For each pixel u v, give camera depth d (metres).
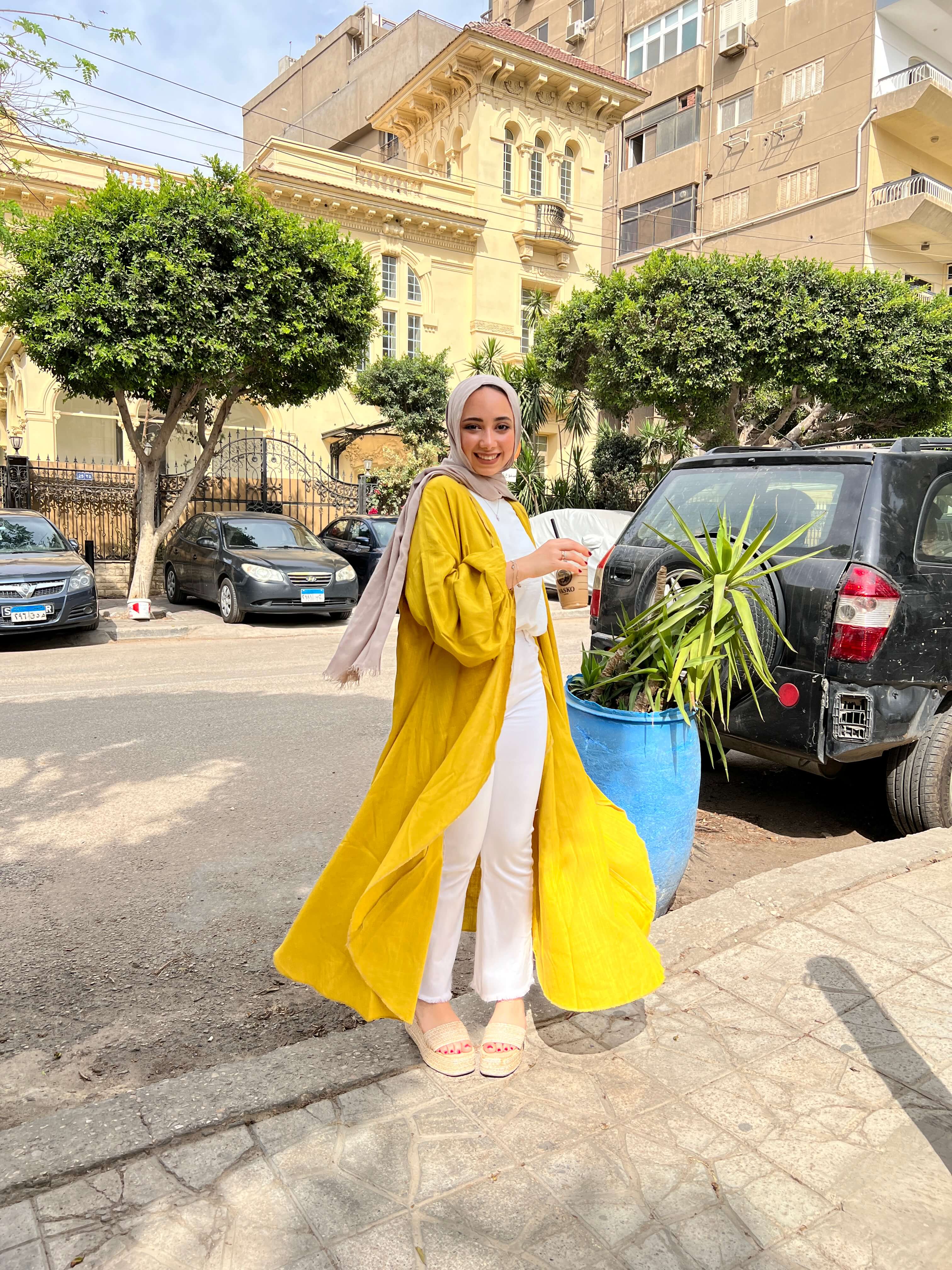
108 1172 1.94
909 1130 2.11
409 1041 2.42
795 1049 2.41
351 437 23.48
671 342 17.78
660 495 4.81
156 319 10.72
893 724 3.72
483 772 2.09
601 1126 2.11
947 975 2.77
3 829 4.31
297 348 11.60
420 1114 2.14
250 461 19.56
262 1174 1.94
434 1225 1.81
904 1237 1.80
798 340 17.56
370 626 2.25
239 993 2.92
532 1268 1.71
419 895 2.17
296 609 12.11
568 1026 2.53
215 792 4.85
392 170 25.19
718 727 3.99
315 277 11.95
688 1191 1.91
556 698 2.39
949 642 3.87
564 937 2.25
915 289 20.09
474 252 26.73
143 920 3.40
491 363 21.91
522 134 27.30
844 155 26.94
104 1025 2.73
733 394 19.11
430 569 2.05
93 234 10.60
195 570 13.43
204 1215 1.83
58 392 20.95
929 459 4.00
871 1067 2.34
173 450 24.89
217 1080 2.22
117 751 5.63
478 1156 2.00
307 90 40.62
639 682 3.20
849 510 3.82
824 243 27.58
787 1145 2.05
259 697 7.34
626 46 33.28
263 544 12.98
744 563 3.06
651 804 3.03
